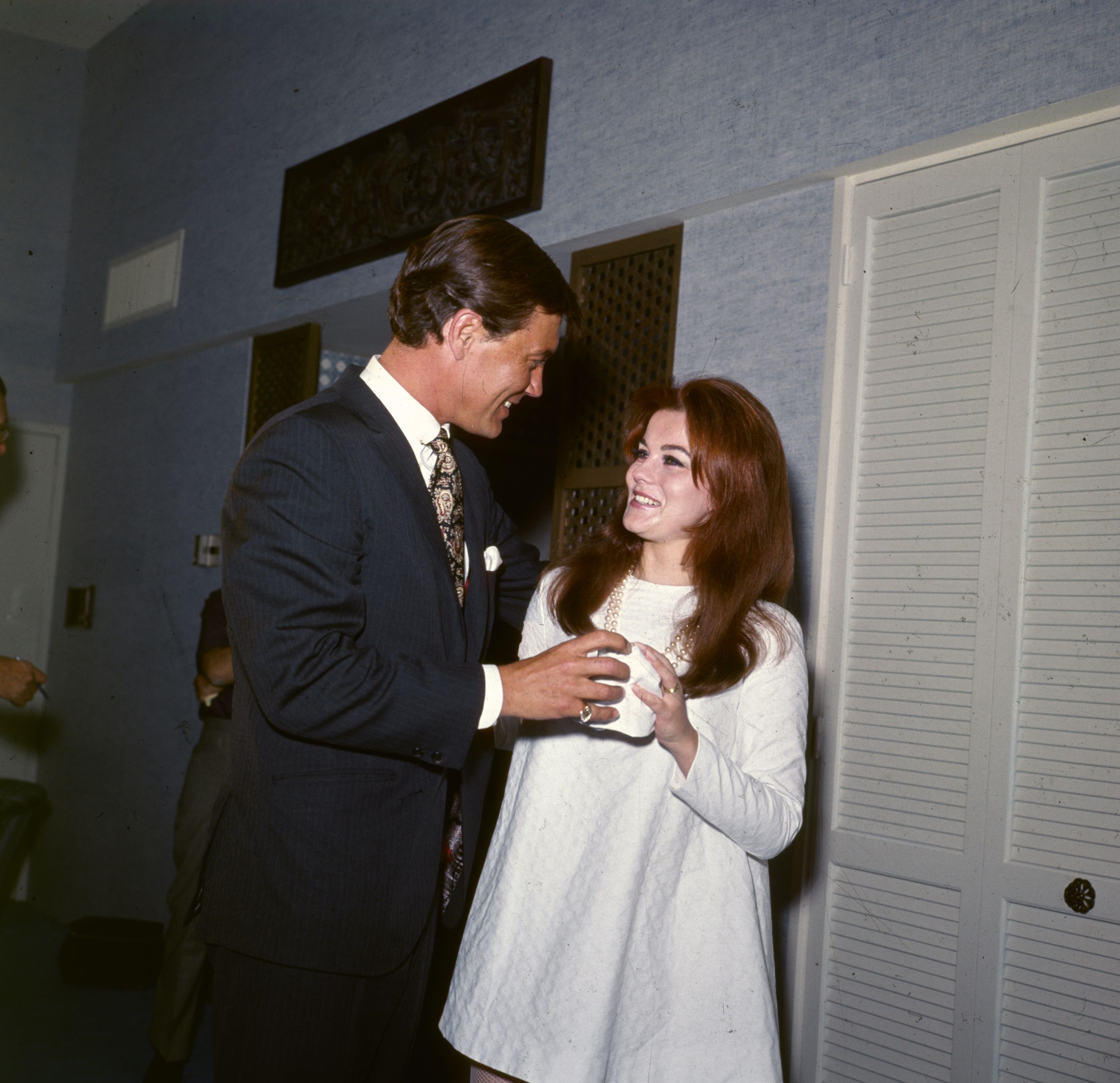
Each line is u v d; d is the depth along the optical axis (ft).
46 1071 9.71
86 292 16.33
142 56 15.66
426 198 10.31
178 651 13.80
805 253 7.31
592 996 4.40
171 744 13.66
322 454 4.56
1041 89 5.99
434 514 4.90
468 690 4.33
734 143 7.64
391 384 5.03
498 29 9.84
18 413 16.56
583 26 8.98
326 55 12.07
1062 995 5.83
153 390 15.03
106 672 15.23
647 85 8.34
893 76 6.74
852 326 7.07
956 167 6.59
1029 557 6.17
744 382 7.57
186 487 14.03
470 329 4.84
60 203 16.92
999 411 6.34
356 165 11.31
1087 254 6.04
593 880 4.52
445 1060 8.52
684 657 4.63
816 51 7.20
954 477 6.53
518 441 13.11
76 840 15.24
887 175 6.93
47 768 16.25
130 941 12.20
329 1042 4.60
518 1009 4.53
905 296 6.84
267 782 4.61
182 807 9.74
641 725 4.23
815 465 7.13
